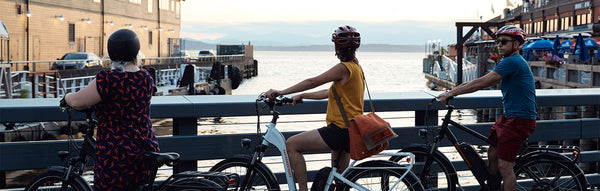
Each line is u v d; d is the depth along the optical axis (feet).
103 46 153.48
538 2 225.35
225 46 290.76
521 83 13.99
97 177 11.10
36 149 14.48
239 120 79.56
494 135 14.84
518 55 14.15
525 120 14.05
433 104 16.55
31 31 117.91
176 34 227.61
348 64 12.31
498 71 13.94
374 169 12.80
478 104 16.87
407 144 16.55
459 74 133.39
